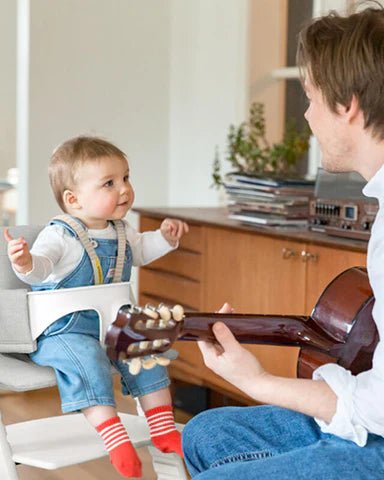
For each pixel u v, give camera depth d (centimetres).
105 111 454
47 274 229
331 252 290
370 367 171
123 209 250
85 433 242
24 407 367
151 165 470
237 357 152
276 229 320
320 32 155
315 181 326
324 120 157
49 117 439
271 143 432
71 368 222
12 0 751
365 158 156
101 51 450
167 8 465
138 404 258
